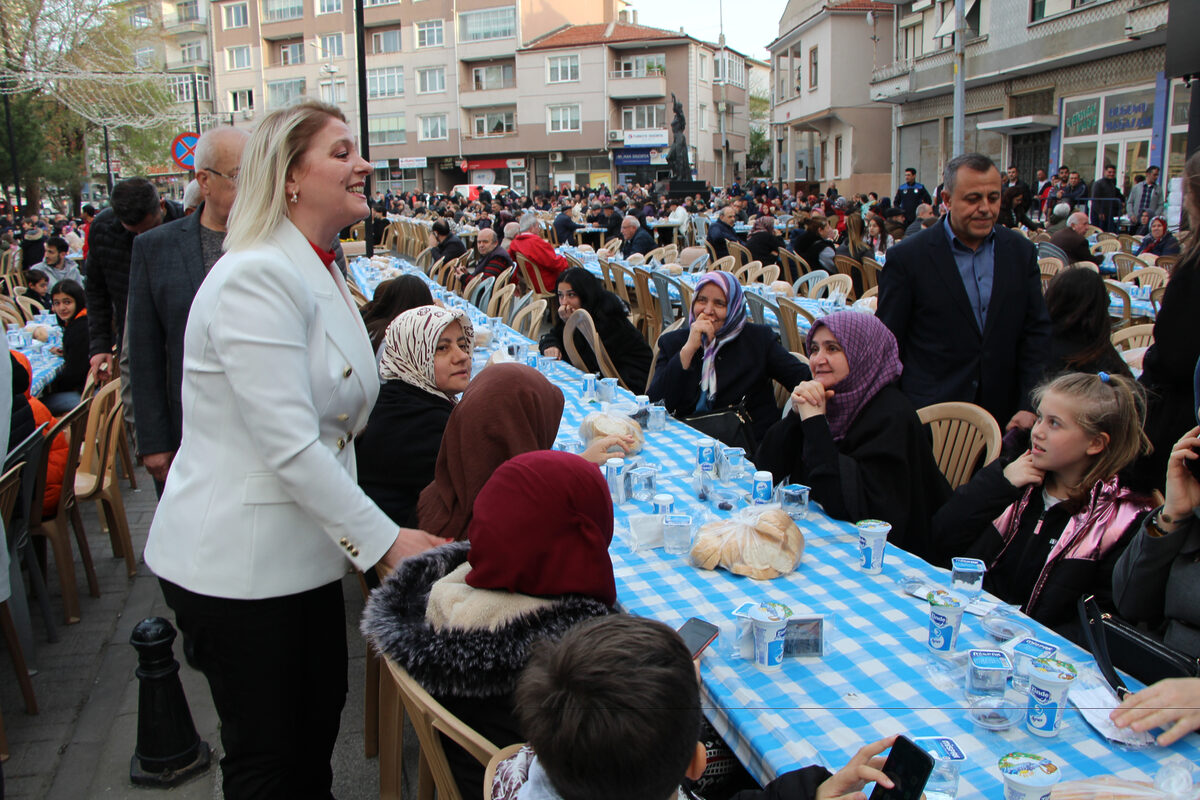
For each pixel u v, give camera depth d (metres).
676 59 44.34
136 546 4.40
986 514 2.36
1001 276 3.34
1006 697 1.55
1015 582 2.34
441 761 1.54
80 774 2.63
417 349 2.72
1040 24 20.00
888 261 3.54
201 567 1.70
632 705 1.05
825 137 33.94
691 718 1.11
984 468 2.43
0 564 2.34
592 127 44.81
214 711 2.96
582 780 1.08
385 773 2.27
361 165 1.83
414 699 1.50
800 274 10.62
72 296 5.82
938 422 3.22
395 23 47.16
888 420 2.63
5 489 2.88
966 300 3.36
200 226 2.91
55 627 3.52
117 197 3.71
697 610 1.96
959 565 2.00
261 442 1.64
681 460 3.15
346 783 2.56
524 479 1.60
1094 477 2.19
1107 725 1.49
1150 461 2.28
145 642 2.55
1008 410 3.47
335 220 1.84
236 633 1.73
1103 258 9.38
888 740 1.32
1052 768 1.30
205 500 1.71
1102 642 1.70
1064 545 2.20
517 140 46.16
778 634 1.69
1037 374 3.33
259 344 1.62
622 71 45.19
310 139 1.76
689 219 18.83
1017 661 1.59
